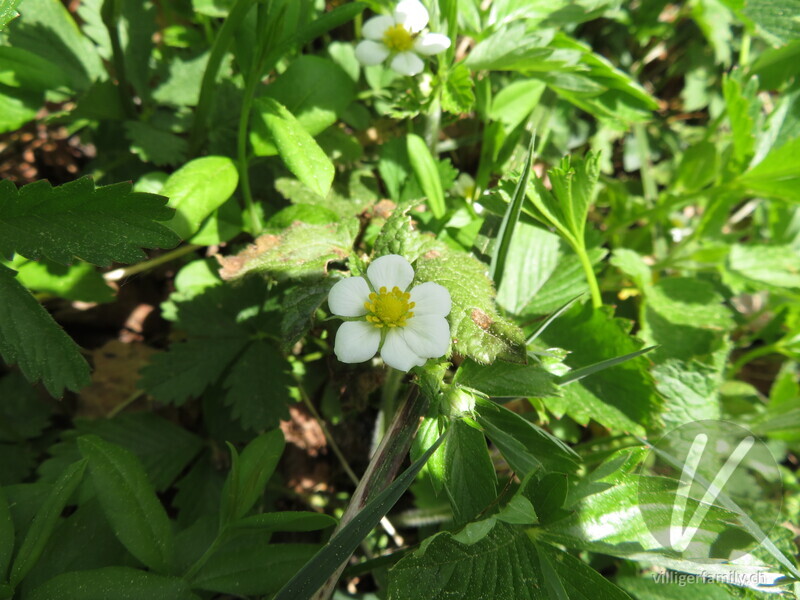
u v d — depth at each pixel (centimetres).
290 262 8
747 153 11
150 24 11
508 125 12
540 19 11
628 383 10
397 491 7
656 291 12
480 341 7
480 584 7
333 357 9
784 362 14
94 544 7
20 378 10
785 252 13
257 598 8
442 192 11
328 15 10
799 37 12
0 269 7
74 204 7
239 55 10
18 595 7
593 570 7
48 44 10
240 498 7
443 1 10
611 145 15
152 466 10
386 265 8
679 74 16
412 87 10
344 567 8
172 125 11
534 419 11
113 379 12
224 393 11
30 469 10
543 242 11
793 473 12
